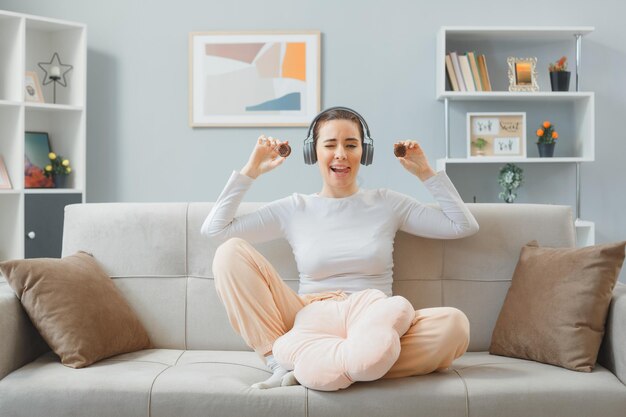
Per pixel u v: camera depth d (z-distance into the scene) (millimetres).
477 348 2314
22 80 3824
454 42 4207
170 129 4262
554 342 2000
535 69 4113
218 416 1821
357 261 2195
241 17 4223
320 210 2270
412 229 2303
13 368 2029
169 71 4254
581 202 4211
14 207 3861
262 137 2330
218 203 2295
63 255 2455
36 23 3943
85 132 4098
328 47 4211
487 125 4023
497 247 2355
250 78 4223
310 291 2221
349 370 1777
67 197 4004
